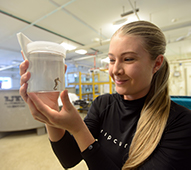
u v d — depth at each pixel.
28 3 1.97
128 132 0.48
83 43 3.95
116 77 0.42
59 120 0.32
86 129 0.38
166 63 0.49
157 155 0.37
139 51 0.37
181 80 5.55
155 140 0.39
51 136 0.47
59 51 0.36
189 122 0.37
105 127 0.57
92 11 2.20
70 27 2.84
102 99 0.68
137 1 1.97
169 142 0.37
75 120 0.35
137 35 0.37
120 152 0.47
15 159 1.58
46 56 0.34
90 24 2.68
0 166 1.45
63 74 0.38
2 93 2.21
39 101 0.31
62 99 0.32
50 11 2.19
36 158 1.59
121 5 2.05
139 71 0.39
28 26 2.55
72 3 1.97
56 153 0.48
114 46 0.40
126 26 0.41
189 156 0.35
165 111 0.42
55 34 3.18
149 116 0.44
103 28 2.87
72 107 0.34
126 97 0.54
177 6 2.12
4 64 6.66
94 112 0.65
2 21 2.51
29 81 0.33
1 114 2.22
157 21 2.62
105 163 0.37
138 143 0.41
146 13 2.30
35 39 3.47
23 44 0.33
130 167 0.39
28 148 1.85
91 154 0.37
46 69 0.35
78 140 0.38
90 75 4.25
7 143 2.02
